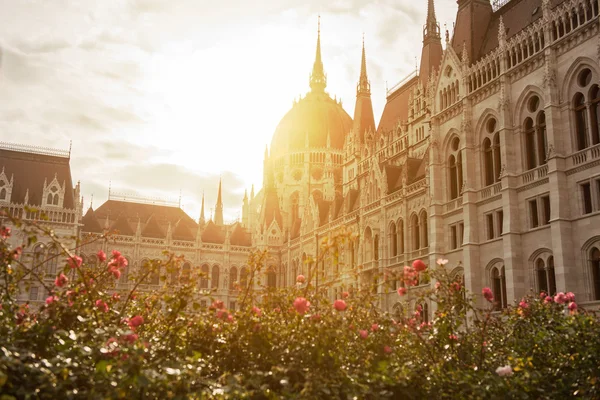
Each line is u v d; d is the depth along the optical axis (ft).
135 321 49.47
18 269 57.77
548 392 49.49
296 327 51.06
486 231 162.09
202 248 353.10
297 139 415.03
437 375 46.44
